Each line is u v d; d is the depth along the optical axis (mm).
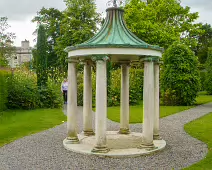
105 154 8172
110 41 8422
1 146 9586
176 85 22109
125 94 11023
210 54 32188
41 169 7250
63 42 37219
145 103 8586
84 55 8398
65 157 8234
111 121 15078
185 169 7152
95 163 7660
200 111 18734
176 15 35781
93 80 21984
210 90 32219
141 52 8281
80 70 27500
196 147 9445
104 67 8180
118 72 23875
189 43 35875
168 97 22469
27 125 13609
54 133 11805
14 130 12367
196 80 22234
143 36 32250
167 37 31625
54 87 21219
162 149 8977
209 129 12633
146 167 7344
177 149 9164
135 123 14586
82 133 10906
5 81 19125
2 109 18688
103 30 9023
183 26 35906
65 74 27094
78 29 37969
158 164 7598
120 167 7348
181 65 21859
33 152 8828
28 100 19938
